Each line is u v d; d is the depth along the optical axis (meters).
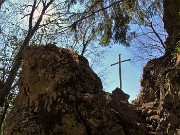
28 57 5.82
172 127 5.79
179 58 6.35
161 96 6.23
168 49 7.47
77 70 5.63
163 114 5.99
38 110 5.31
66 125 5.16
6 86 11.11
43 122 5.19
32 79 5.62
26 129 5.13
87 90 5.52
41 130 5.14
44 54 5.70
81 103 5.34
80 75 5.61
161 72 6.62
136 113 6.50
